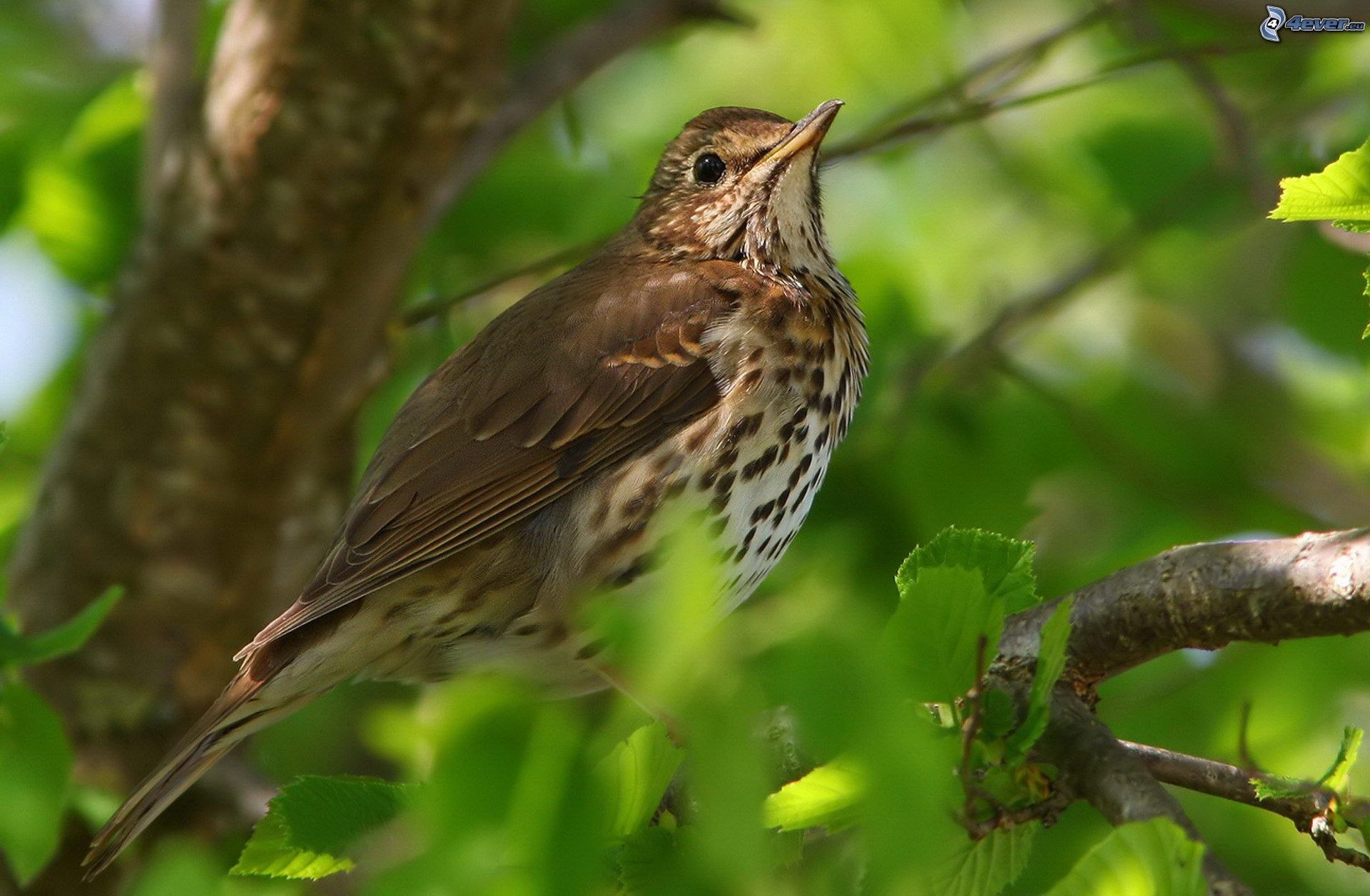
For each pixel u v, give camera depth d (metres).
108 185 12.59
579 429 9.24
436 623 8.95
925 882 4.70
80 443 10.77
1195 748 12.23
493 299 13.83
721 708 4.09
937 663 5.52
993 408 12.91
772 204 10.23
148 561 10.80
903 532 11.41
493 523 9.02
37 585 10.84
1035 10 15.78
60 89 13.77
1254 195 11.66
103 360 10.74
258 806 10.34
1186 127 13.79
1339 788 6.37
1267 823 12.40
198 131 10.34
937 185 15.20
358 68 9.94
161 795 8.33
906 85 14.50
